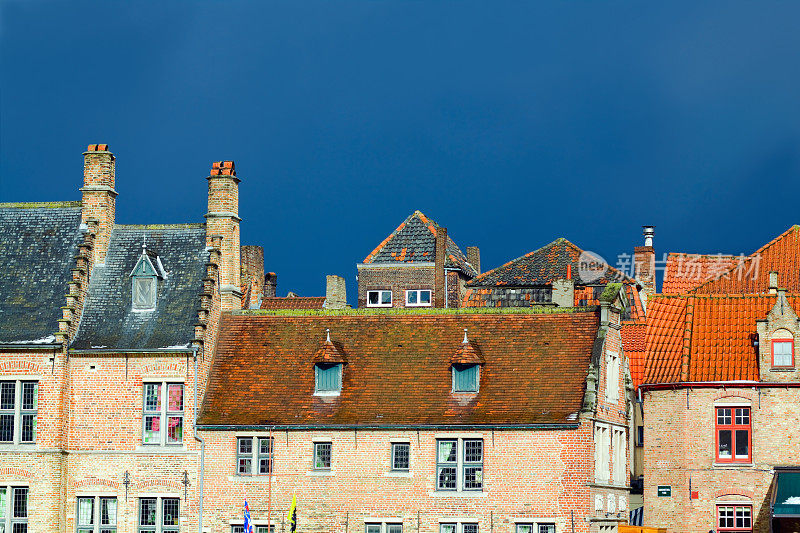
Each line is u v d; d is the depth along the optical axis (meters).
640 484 64.38
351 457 56.47
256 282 81.12
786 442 58.12
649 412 60.34
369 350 59.12
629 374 62.91
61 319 59.41
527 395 56.06
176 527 57.59
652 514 59.66
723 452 59.09
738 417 59.06
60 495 58.06
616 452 59.28
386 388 57.59
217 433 57.66
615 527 57.31
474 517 55.12
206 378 59.16
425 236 83.56
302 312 61.00
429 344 58.84
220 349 60.34
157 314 60.19
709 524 58.69
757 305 61.59
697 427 59.28
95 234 62.16
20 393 58.84
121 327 59.94
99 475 58.25
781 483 57.16
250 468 57.34
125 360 58.78
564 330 58.06
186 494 57.53
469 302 77.19
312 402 57.72
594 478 55.22
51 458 58.06
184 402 58.16
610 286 59.75
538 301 76.19
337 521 56.22
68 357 59.09
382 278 82.75
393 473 56.03
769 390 58.56
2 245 63.12
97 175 63.06
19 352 58.91
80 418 58.75
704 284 73.12
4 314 60.50
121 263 62.06
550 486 54.59
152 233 63.00
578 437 54.53
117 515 58.00
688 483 59.16
